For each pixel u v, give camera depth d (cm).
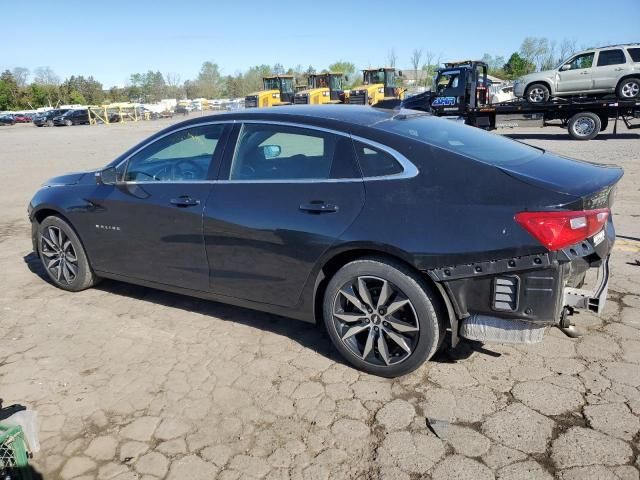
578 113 1670
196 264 384
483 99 1988
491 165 292
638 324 371
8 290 489
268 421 286
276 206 338
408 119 361
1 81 9306
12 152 2064
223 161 371
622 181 895
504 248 273
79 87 10775
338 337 331
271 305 360
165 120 5450
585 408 283
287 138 348
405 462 252
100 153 1894
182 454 264
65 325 411
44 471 255
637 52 1716
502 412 284
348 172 321
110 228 428
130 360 354
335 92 3616
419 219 292
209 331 394
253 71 10881
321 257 322
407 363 310
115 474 252
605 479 235
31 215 487
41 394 317
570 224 265
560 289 273
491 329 288
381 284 312
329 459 256
